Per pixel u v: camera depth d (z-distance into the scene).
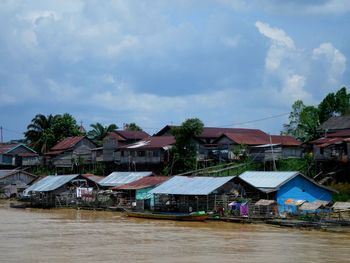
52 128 118.62
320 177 66.00
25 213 69.56
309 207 52.56
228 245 36.78
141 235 43.12
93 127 120.56
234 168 74.25
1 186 102.94
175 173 82.12
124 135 98.25
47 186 84.06
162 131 100.50
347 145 65.31
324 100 89.31
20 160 119.50
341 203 51.78
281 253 33.19
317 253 33.16
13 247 36.03
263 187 57.09
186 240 39.72
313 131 82.31
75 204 78.88
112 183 80.31
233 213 54.97
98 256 32.06
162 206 64.94
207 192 57.25
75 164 104.69
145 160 88.31
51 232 45.66
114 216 64.00
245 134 87.38
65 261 30.25
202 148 83.25
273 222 49.91
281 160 74.81
